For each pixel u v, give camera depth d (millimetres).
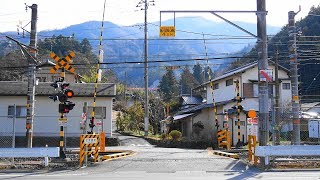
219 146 25328
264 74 17203
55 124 31109
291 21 21078
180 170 15086
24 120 30969
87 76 56938
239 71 36312
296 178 12508
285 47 43844
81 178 12664
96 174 13914
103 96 31125
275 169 15383
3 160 18375
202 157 18984
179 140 31266
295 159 17406
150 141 35094
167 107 52781
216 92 42562
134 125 44688
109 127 31219
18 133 30750
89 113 31203
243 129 33219
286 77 36969
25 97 31125
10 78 52531
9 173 14516
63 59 17453
